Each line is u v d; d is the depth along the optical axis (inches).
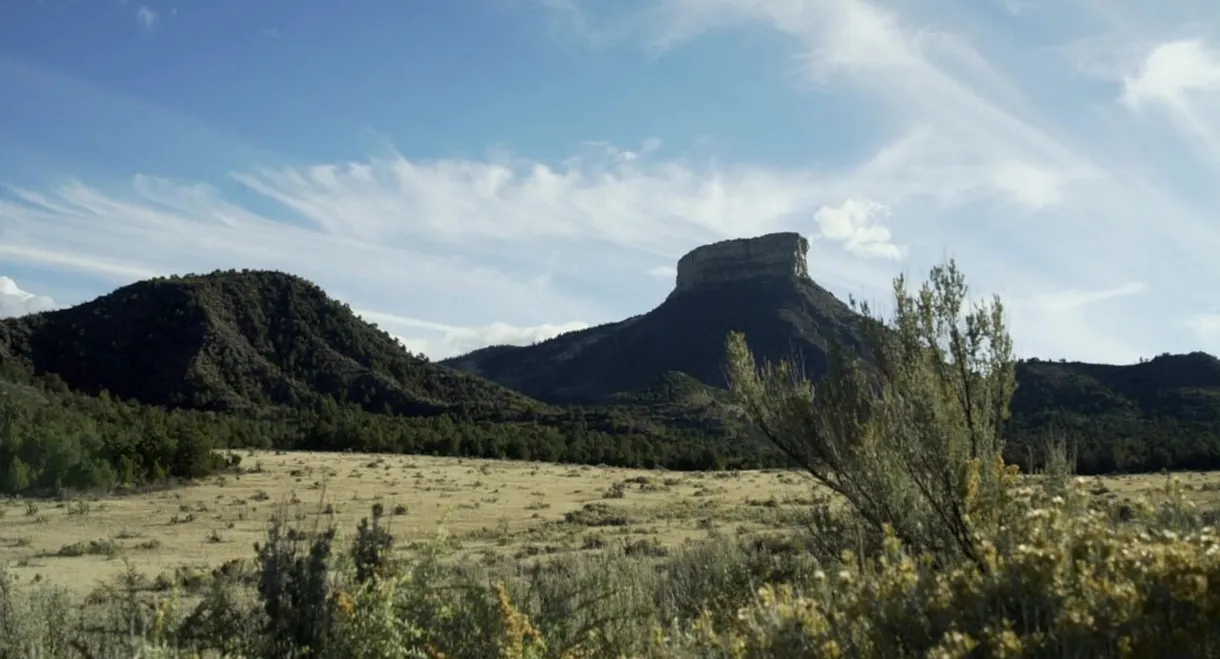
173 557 802.2
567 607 210.7
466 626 175.2
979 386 212.8
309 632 165.5
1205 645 101.6
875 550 202.4
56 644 231.9
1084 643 105.3
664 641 171.5
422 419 3609.7
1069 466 205.5
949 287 220.4
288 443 2933.1
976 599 119.8
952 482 190.1
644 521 1043.9
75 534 999.6
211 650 178.9
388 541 190.4
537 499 1480.1
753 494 1438.2
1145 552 116.5
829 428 241.9
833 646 116.1
